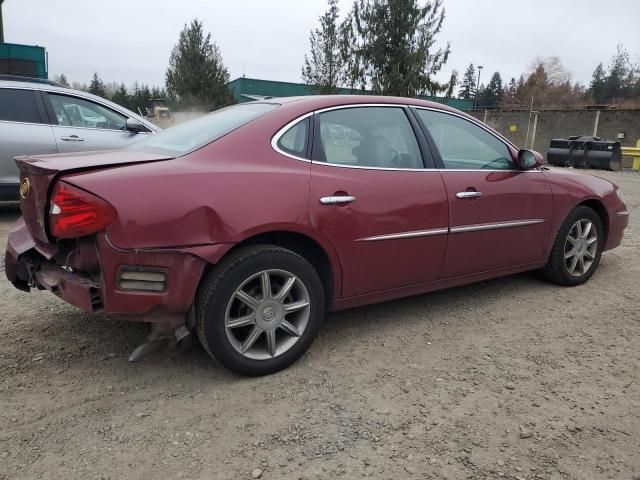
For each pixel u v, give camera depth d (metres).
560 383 3.02
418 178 3.54
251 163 2.97
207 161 2.88
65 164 2.71
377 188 3.33
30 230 3.02
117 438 2.46
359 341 3.54
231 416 2.65
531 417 2.69
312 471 2.27
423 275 3.66
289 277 3.01
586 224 4.68
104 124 7.00
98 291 2.65
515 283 4.77
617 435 2.55
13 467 2.25
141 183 2.63
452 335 3.66
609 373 3.15
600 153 20.27
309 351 3.38
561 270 4.55
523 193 4.11
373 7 20.28
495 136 4.17
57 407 2.70
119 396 2.81
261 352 3.03
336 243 3.16
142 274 2.63
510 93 66.75
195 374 3.06
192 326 2.86
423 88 20.64
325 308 3.34
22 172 3.01
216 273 2.79
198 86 34.47
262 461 2.33
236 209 2.79
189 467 2.28
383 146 3.51
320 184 3.11
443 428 2.59
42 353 3.26
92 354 3.27
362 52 20.61
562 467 2.32
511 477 2.25
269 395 2.85
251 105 3.55
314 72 22.83
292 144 3.15
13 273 3.23
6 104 6.41
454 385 2.99
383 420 2.64
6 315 3.81
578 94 62.12
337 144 3.32
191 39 34.28
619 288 4.68
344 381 3.02
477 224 3.84
